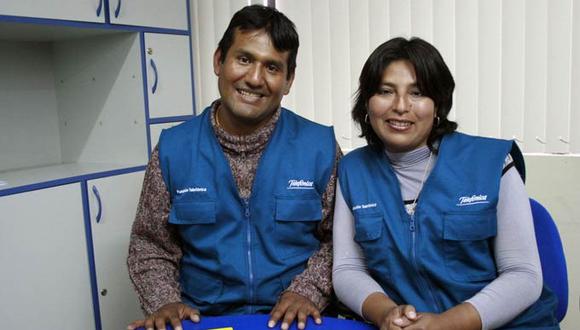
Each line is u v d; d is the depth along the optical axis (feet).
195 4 7.41
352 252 3.94
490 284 3.44
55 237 5.43
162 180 4.30
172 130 4.48
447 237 3.53
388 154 3.88
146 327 3.43
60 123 7.15
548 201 5.98
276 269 4.13
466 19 6.03
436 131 3.81
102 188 5.92
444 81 3.67
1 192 4.90
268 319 3.40
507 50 5.90
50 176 5.73
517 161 3.72
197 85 7.59
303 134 4.39
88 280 5.83
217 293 4.19
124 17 6.06
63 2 5.35
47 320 5.40
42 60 6.91
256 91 4.02
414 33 6.28
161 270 4.23
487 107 6.07
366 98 3.83
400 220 3.71
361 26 6.54
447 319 3.10
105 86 6.70
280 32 3.98
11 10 4.87
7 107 6.49
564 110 5.77
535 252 3.51
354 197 3.90
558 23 5.66
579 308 5.99
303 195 4.18
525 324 3.40
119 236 6.15
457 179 3.62
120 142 6.72
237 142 4.19
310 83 6.93
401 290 3.69
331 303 4.20
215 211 4.13
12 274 5.04
